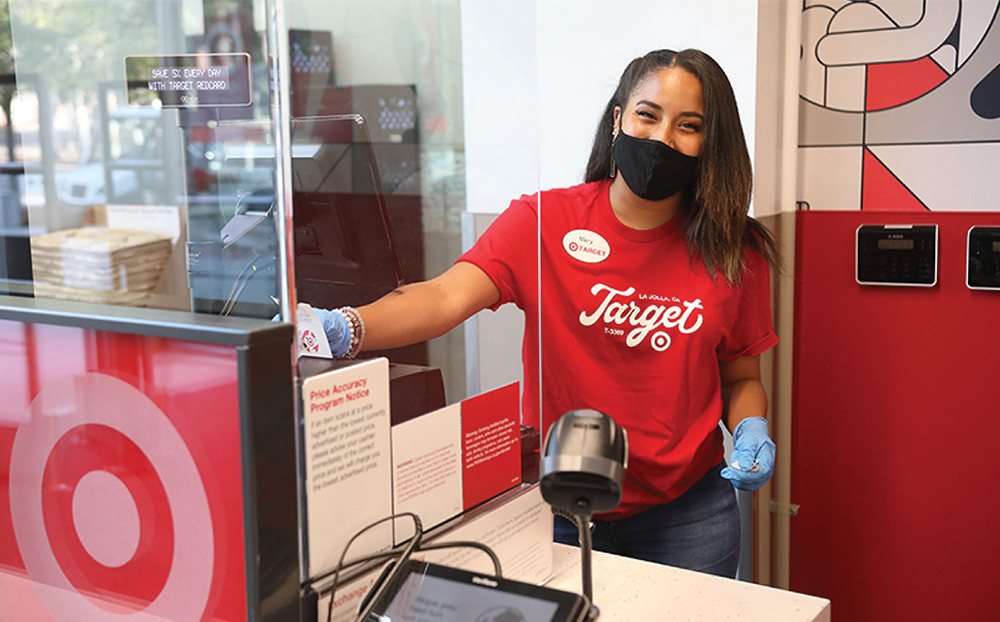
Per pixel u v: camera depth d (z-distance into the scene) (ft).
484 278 3.33
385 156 3.04
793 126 7.42
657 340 5.64
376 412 2.68
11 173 3.23
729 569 6.02
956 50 6.99
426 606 2.63
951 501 7.46
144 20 2.71
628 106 5.67
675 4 6.96
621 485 2.43
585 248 5.73
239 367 2.17
